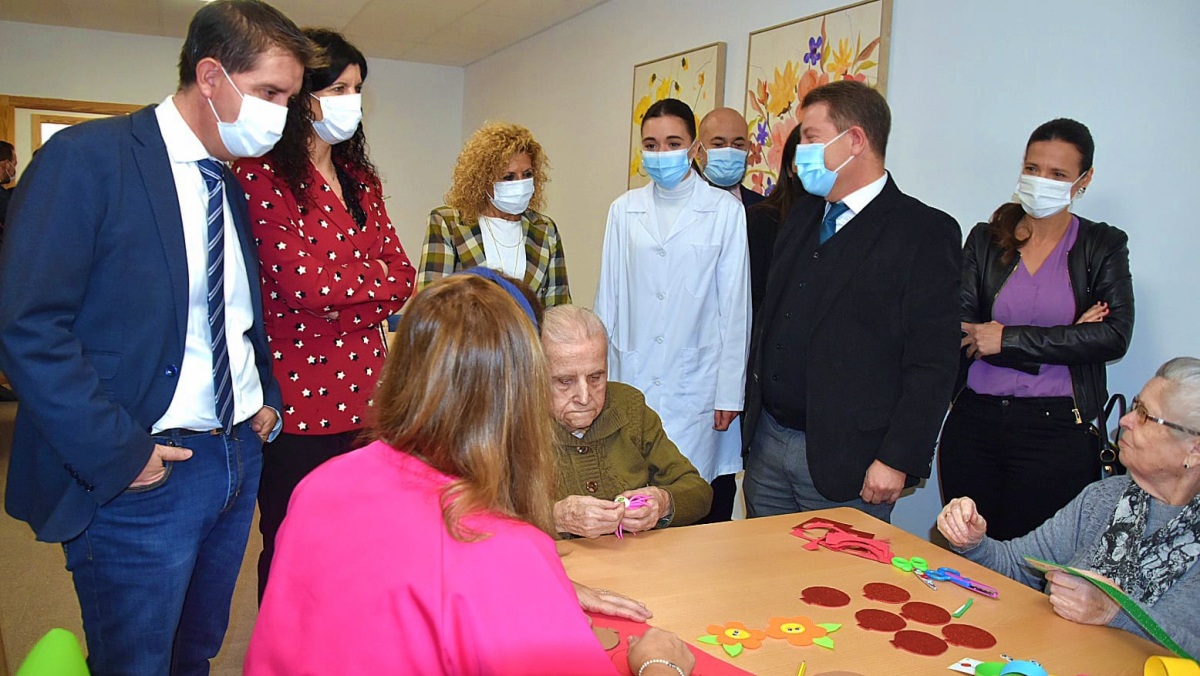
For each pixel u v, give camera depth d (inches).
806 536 65.9
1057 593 53.9
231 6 57.4
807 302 80.0
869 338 76.6
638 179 192.7
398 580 30.5
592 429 68.6
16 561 124.6
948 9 112.3
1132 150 91.7
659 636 44.6
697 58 166.9
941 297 74.6
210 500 63.1
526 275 105.1
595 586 54.5
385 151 303.0
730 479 106.7
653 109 97.6
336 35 78.3
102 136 55.7
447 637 29.5
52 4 229.9
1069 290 88.6
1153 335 91.0
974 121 109.2
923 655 47.5
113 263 55.8
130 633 60.3
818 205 84.6
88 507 56.4
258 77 57.9
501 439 34.7
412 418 34.7
